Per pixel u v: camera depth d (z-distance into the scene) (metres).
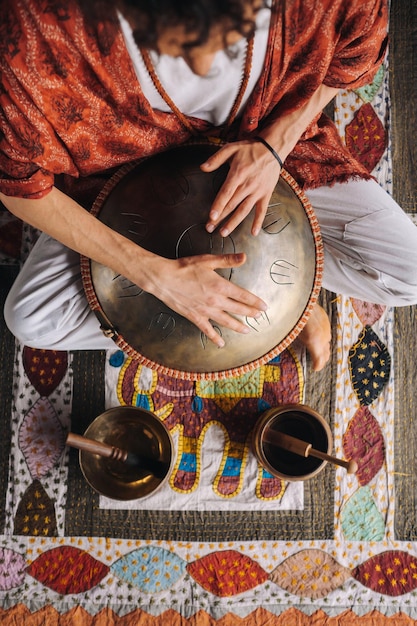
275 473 1.44
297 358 1.61
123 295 1.16
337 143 1.35
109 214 1.17
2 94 0.93
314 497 1.58
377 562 1.56
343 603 1.54
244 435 1.58
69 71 0.93
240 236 1.12
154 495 1.57
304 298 1.22
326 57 1.05
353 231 1.38
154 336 1.17
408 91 1.68
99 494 1.56
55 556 1.55
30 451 1.58
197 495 1.57
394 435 1.61
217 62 0.94
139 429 1.52
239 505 1.57
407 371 1.63
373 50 1.11
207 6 0.84
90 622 1.52
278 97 1.12
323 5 0.96
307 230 1.22
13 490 1.57
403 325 1.64
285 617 1.53
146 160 1.18
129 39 0.89
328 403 1.61
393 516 1.58
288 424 1.53
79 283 1.37
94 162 1.14
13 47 0.88
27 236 1.62
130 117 1.07
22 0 0.85
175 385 1.60
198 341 1.16
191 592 1.54
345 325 1.64
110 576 1.54
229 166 1.14
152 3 0.83
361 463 1.60
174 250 1.11
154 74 0.95
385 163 1.67
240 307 1.11
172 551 1.55
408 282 1.42
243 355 1.19
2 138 0.98
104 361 1.60
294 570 1.55
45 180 1.06
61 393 1.59
